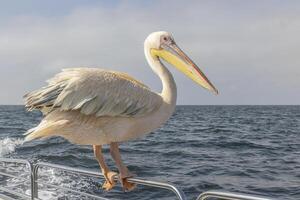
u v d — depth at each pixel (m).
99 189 11.01
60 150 20.80
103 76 3.69
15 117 64.31
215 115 83.50
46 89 3.65
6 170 13.06
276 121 58.31
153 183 3.59
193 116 77.81
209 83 3.94
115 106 3.61
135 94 3.69
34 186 5.41
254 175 14.80
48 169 13.53
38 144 23.28
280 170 16.02
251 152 22.41
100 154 4.00
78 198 10.08
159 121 3.82
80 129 3.71
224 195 3.04
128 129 3.73
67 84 3.60
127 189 3.89
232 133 35.78
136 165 16.66
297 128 42.94
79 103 3.53
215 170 15.66
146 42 4.14
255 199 2.83
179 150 22.50
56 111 3.70
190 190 12.23
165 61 4.08
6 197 6.17
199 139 29.45
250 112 106.31
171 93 3.88
